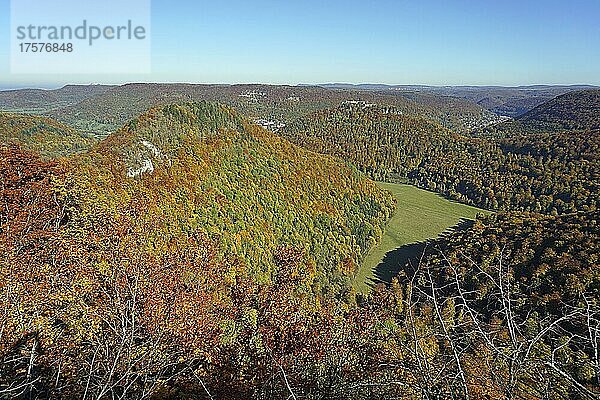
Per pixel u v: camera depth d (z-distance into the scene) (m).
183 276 20.30
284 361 10.82
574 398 3.57
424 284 5.61
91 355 9.63
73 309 12.93
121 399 7.43
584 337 3.86
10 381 8.63
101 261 17.42
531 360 3.86
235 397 10.94
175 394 10.30
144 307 13.59
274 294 17.75
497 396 4.00
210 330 14.61
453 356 4.26
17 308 12.23
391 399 5.96
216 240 39.28
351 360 9.54
